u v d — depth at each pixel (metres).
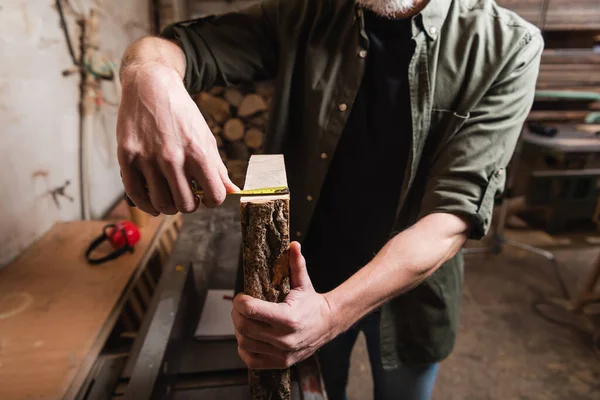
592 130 2.76
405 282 0.60
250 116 2.87
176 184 0.49
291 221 0.95
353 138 0.86
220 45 0.85
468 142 0.70
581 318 2.05
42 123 1.33
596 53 3.07
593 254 2.63
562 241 2.79
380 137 0.83
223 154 2.85
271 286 0.54
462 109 0.73
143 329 0.91
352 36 0.82
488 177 0.69
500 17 0.76
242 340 0.51
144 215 1.41
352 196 0.89
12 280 1.07
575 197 2.81
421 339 0.90
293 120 0.93
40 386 0.77
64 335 0.90
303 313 0.49
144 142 0.48
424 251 0.62
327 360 1.11
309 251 0.97
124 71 0.54
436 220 0.66
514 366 1.77
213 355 0.96
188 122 0.50
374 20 0.80
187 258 1.19
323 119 0.84
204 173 0.49
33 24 1.29
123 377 0.83
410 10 0.76
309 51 0.84
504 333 1.96
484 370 1.75
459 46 0.74
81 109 1.61
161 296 0.98
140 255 1.22
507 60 0.72
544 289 2.28
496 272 2.43
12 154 1.17
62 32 1.48
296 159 0.94
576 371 1.75
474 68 0.73
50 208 1.38
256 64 0.91
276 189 0.52
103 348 0.98
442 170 0.72
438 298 0.87
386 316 0.89
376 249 0.91
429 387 1.01
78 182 1.61
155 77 0.50
